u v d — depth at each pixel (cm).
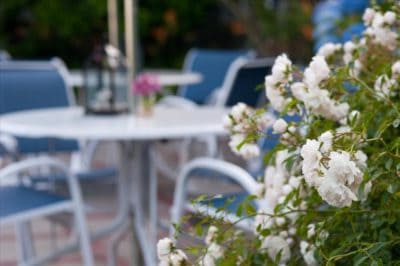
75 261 338
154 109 324
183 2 1095
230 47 1125
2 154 347
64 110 321
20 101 369
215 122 266
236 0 778
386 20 132
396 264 101
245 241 129
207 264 121
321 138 98
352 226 108
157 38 1111
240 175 206
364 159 98
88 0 1062
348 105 120
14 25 1119
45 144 356
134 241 299
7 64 416
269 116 134
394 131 120
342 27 204
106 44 317
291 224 128
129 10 317
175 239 122
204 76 585
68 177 246
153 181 289
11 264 340
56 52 1133
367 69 138
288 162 118
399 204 106
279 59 125
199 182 299
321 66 118
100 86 296
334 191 91
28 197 249
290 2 757
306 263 121
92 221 404
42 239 370
